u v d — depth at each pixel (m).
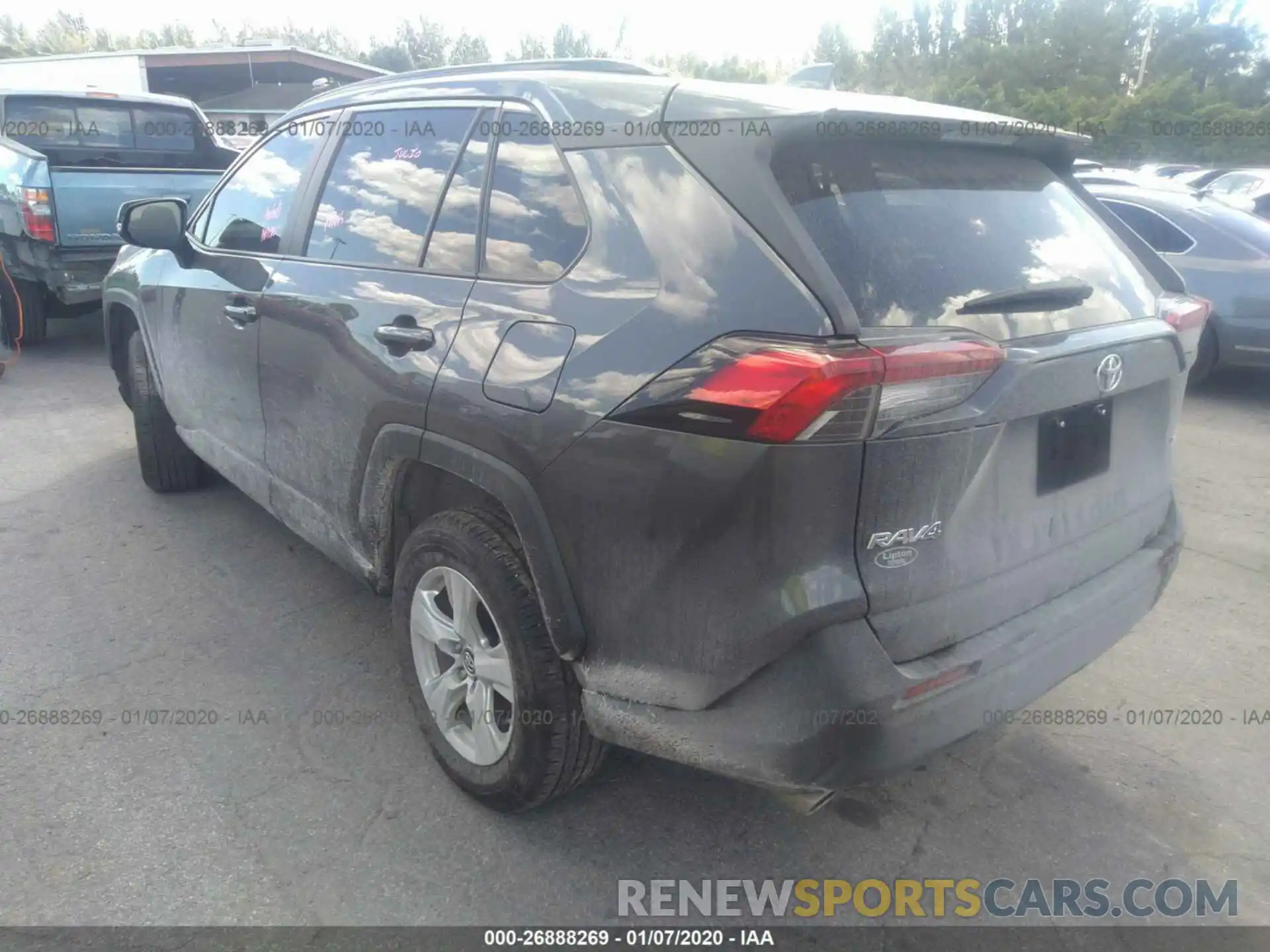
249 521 4.80
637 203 2.32
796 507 1.98
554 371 2.32
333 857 2.63
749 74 16.06
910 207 2.34
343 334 3.02
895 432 2.00
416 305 2.79
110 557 4.38
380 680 3.46
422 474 2.92
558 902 2.52
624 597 2.24
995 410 2.15
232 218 4.02
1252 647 3.86
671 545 2.12
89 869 2.55
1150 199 7.84
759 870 2.65
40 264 7.64
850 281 2.09
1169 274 3.03
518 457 2.39
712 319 2.09
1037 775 3.07
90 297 7.85
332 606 3.99
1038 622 2.43
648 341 2.16
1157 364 2.66
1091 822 2.87
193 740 3.10
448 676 2.85
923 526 2.11
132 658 3.56
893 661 2.12
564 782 2.59
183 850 2.63
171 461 4.99
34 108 8.73
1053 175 2.91
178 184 8.26
